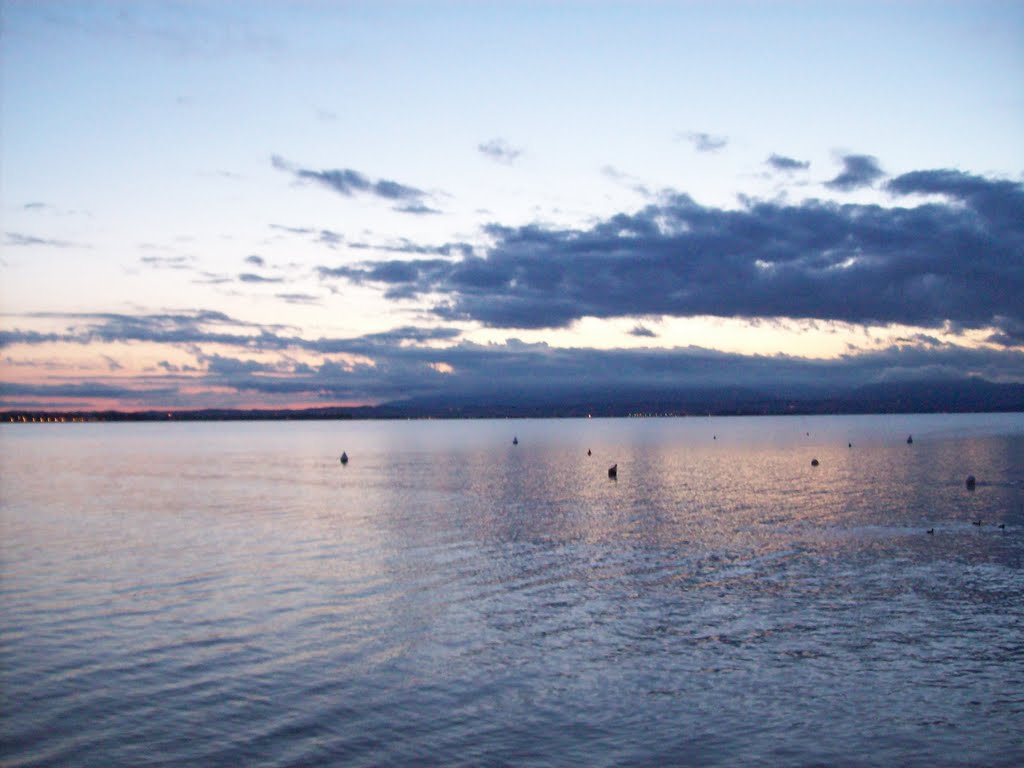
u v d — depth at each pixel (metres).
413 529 50.75
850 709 21.47
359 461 125.94
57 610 30.64
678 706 21.72
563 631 28.08
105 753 19.20
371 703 21.97
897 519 52.91
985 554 40.25
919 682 23.17
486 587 34.41
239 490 77.75
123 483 86.88
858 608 30.47
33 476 97.88
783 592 33.06
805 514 56.28
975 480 79.38
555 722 20.86
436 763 18.78
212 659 25.22
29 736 19.98
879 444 166.38
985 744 19.55
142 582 35.34
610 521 53.94
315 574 37.00
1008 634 27.19
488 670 24.36
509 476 92.88
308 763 18.77
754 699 22.14
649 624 28.80
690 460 121.75
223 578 36.19
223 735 20.09
